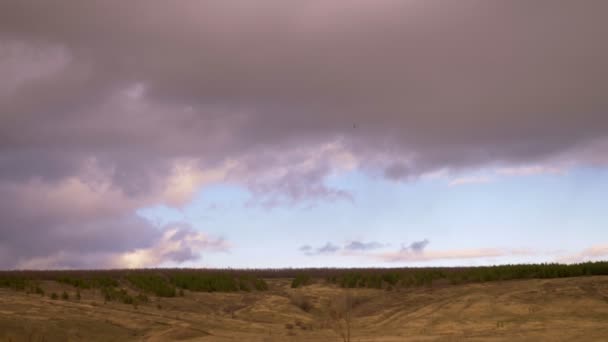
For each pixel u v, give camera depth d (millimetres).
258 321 50156
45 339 36031
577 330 39812
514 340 37250
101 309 47844
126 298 54000
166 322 44719
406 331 43656
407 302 55469
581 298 48656
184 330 42094
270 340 39688
